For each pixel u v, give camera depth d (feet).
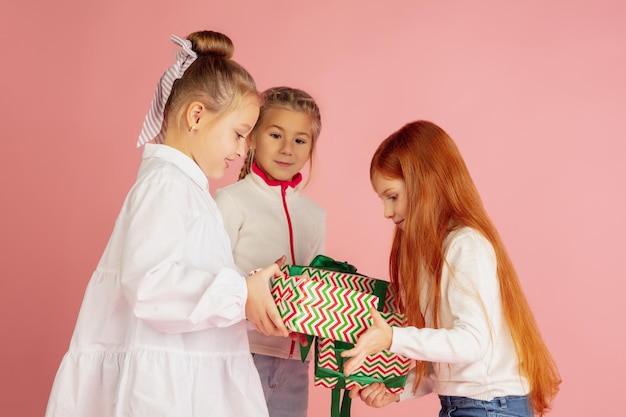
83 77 9.91
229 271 4.88
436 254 5.49
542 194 9.71
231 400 5.15
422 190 5.65
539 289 9.62
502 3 9.93
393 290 6.00
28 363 9.59
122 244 5.11
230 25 10.10
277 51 10.08
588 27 9.80
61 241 9.73
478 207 5.74
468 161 9.82
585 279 9.59
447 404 5.56
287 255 7.02
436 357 5.15
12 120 9.71
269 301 5.09
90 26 9.96
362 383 5.62
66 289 9.70
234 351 5.24
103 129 9.88
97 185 9.82
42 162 9.76
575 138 9.73
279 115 7.01
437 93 9.93
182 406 4.82
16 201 9.67
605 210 9.62
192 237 5.04
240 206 6.93
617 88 9.72
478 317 5.21
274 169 7.04
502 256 5.64
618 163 9.66
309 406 9.84
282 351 6.69
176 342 4.93
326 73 10.03
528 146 9.77
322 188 9.94
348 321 5.30
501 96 9.84
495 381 5.40
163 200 4.96
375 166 5.91
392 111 9.96
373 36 10.05
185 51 5.42
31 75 9.80
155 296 4.71
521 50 9.86
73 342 5.11
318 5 10.11
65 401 5.02
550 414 9.46
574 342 9.54
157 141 5.79
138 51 9.98
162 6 10.05
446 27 9.98
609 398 9.46
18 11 9.83
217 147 5.45
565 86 9.78
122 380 4.83
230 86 5.44
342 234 9.88
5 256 9.60
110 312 5.09
